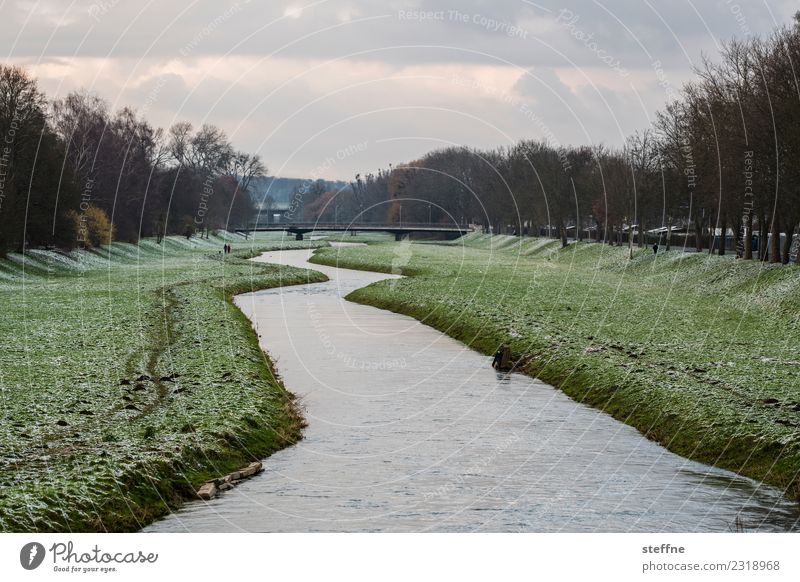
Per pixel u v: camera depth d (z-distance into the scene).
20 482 27.09
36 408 36.62
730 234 157.00
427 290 94.25
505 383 49.16
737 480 32.03
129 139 166.88
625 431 39.00
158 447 31.73
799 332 62.44
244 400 40.38
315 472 32.84
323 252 168.62
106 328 62.22
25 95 111.94
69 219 124.19
